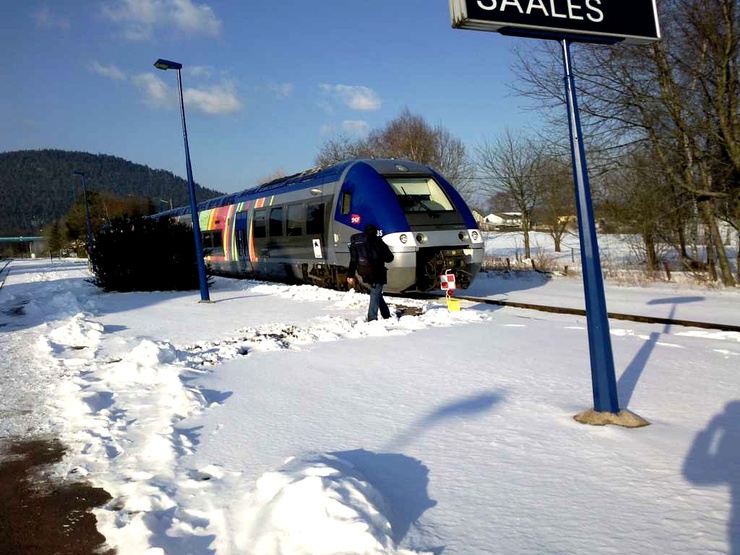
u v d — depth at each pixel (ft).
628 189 67.67
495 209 128.77
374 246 32.17
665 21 54.70
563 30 15.25
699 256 74.90
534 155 111.34
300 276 57.52
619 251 77.87
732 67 52.65
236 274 77.46
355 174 47.06
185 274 61.87
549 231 146.92
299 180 56.90
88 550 9.87
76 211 292.20
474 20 14.38
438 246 43.06
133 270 60.75
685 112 55.83
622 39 16.15
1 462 13.97
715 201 57.98
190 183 50.08
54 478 12.86
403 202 43.98
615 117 58.29
